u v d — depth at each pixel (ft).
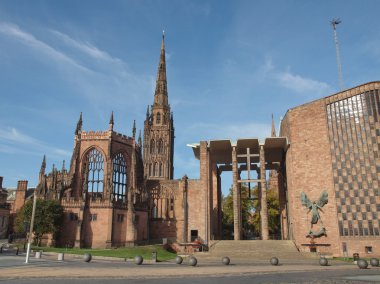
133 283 85.61
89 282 86.79
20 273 100.07
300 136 238.27
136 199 274.77
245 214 352.28
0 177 362.33
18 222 227.61
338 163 222.07
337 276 105.09
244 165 311.88
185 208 285.43
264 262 167.43
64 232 231.91
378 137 216.54
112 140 273.54
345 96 229.25
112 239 232.32
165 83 502.38
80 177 268.82
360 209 210.38
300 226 225.35
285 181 279.69
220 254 201.67
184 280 93.15
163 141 461.37
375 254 200.54
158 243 266.57
